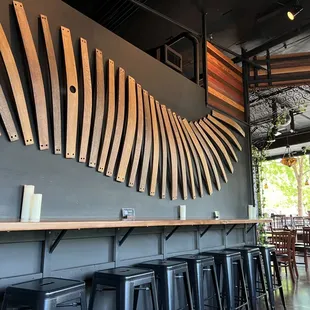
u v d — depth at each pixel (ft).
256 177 21.75
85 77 8.36
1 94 6.63
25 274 6.62
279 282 13.19
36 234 6.86
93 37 8.94
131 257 9.06
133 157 9.45
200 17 14.25
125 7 13.02
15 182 6.69
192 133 12.37
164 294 7.94
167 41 16.02
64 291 5.58
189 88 12.83
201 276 9.30
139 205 9.52
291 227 31.65
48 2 7.91
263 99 21.52
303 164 51.96
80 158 7.96
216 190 13.28
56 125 7.51
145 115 10.16
